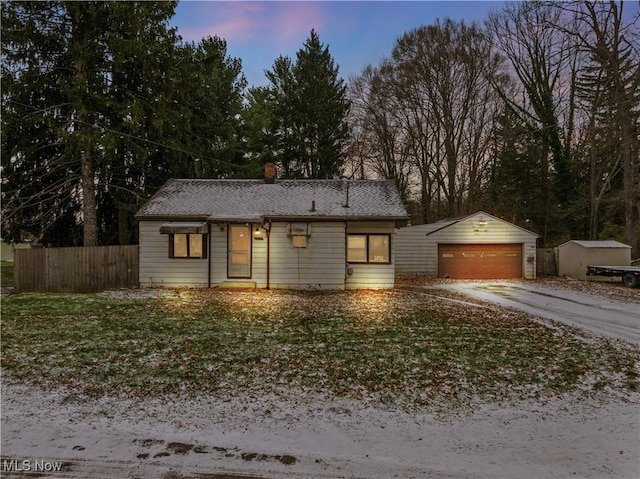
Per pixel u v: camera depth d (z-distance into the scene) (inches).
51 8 598.5
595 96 871.1
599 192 899.4
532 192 993.5
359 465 134.4
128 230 764.6
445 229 792.9
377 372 223.5
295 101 1146.0
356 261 606.9
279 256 592.7
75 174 676.7
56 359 237.9
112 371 220.8
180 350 258.2
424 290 591.5
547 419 169.5
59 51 616.4
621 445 147.8
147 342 274.5
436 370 226.8
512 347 272.4
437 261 796.6
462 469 132.0
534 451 143.6
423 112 1133.1
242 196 644.7
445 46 1069.8
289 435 154.7
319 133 1151.6
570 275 788.6
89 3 587.5
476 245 790.5
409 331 315.3
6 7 567.2
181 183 687.7
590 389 201.9
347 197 639.8
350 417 170.6
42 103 621.9
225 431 157.3
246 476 127.3
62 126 601.9
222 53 1014.4
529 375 220.1
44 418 166.6
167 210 594.6
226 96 973.8
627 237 788.6
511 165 993.5
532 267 775.7
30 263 554.9
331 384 206.5
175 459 137.0
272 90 1218.0
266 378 213.9
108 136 579.5
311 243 592.1
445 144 1114.7
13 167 627.5
